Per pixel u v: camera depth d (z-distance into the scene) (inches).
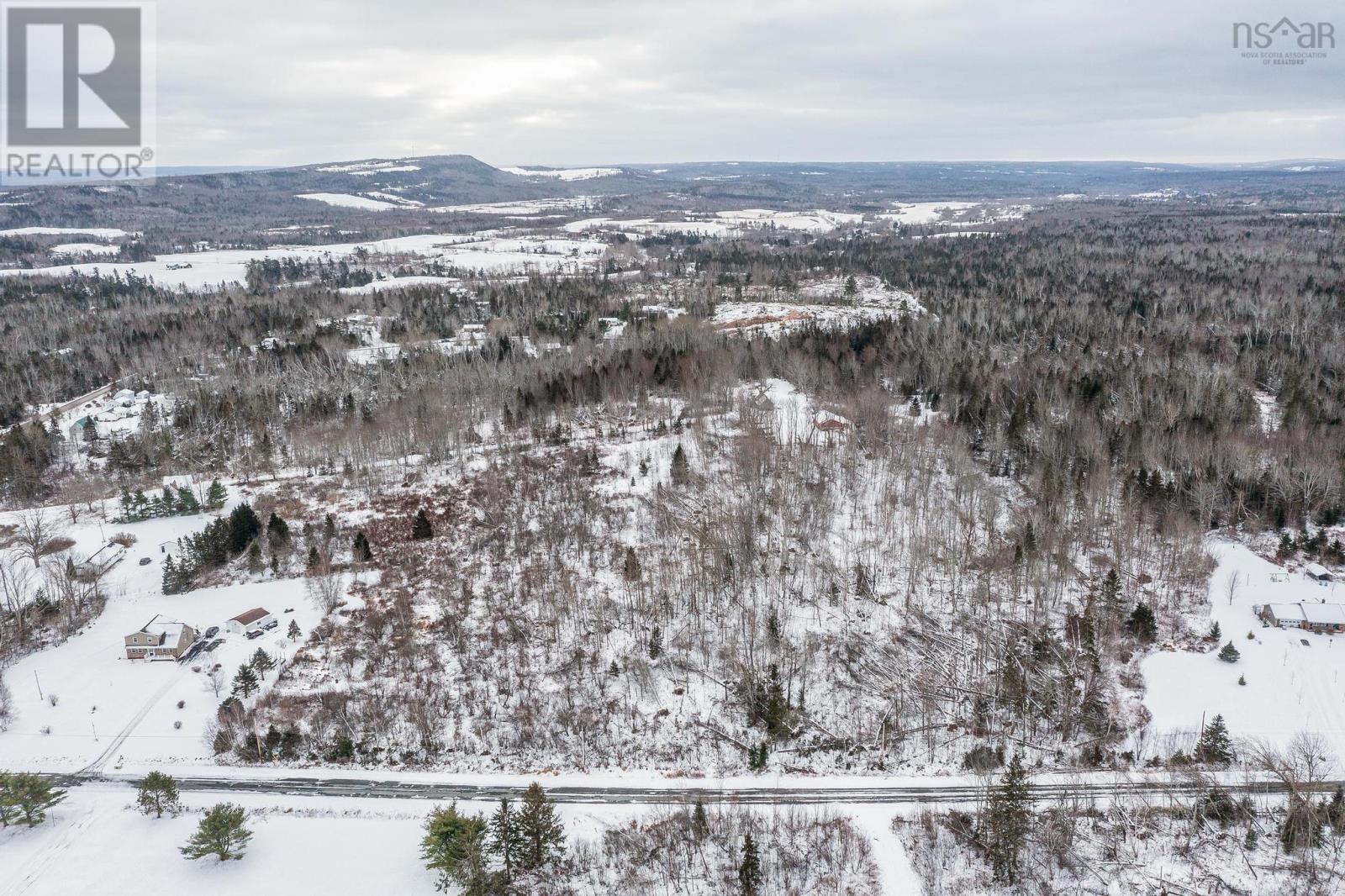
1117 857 2541.8
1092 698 3174.2
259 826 2655.0
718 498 4603.8
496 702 3233.3
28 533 4293.8
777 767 2952.8
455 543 4394.7
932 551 4101.9
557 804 2768.2
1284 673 3270.2
